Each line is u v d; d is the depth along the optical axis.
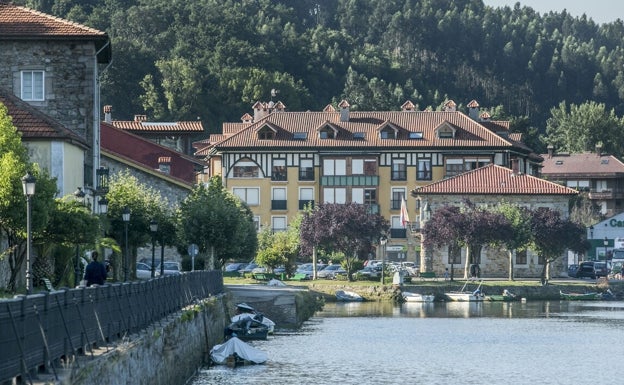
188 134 155.25
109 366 36.31
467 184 159.38
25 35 79.06
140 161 134.62
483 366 75.38
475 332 97.88
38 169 59.41
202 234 109.12
